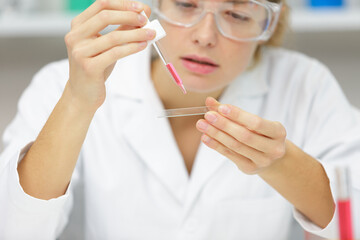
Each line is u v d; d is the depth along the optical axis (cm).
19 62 204
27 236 99
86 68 86
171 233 123
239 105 132
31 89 137
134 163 125
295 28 182
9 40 202
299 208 106
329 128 131
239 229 125
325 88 139
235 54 108
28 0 182
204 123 90
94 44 86
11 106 207
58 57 204
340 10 187
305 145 131
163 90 128
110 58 86
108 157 125
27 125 122
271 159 94
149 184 124
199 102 128
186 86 111
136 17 88
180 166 124
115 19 87
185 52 106
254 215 125
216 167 124
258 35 108
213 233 124
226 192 124
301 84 139
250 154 93
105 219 123
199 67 107
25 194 93
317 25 177
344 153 125
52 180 96
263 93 135
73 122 93
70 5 183
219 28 104
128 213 123
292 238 156
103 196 123
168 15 105
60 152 95
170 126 128
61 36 191
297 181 102
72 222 131
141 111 128
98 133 127
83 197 129
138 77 132
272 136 90
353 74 212
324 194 103
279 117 134
